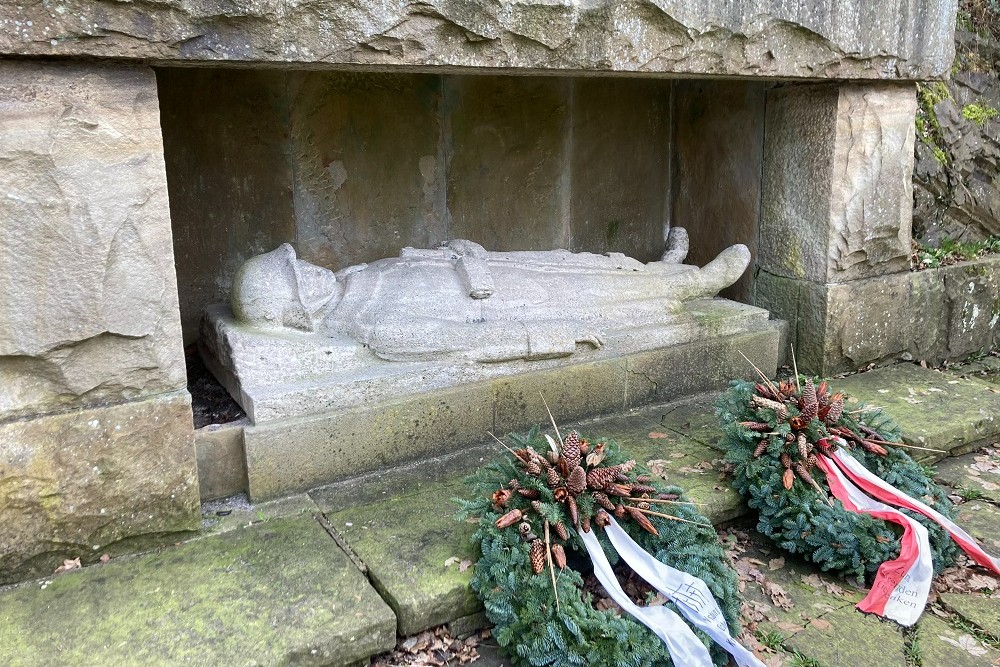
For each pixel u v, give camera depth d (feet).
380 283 10.55
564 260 12.10
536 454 7.92
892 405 12.11
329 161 12.28
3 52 6.22
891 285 13.66
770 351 12.91
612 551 7.72
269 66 7.68
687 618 7.28
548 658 6.80
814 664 7.39
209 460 8.77
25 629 6.70
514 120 13.69
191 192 11.33
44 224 6.76
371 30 7.66
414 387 9.89
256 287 9.69
